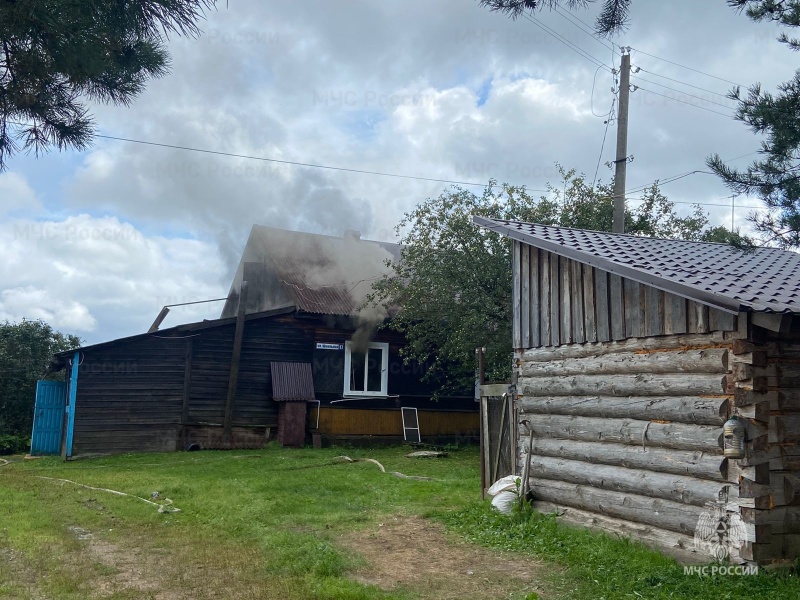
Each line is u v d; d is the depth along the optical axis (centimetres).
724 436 667
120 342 1808
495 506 979
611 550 759
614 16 583
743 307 617
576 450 907
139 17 418
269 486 1227
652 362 784
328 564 715
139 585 660
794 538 662
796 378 683
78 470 1498
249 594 627
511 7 590
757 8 619
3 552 780
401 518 984
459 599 632
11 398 2425
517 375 1069
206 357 1911
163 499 1120
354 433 2038
